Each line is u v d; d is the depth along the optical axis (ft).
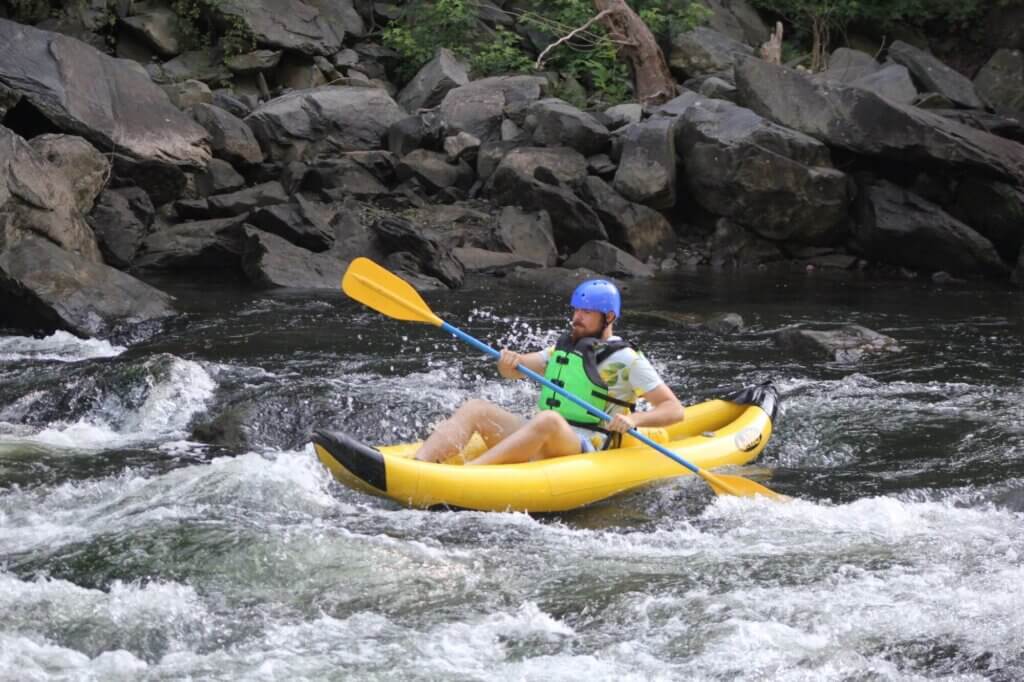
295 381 75.72
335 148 147.23
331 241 123.24
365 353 86.79
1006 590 46.39
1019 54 181.88
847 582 47.21
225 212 130.41
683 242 140.87
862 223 136.36
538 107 145.48
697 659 40.98
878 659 41.19
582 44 173.27
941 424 69.62
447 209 137.39
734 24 187.21
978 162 132.87
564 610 44.75
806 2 186.70
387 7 181.88
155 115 131.95
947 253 131.34
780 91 142.00
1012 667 40.70
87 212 116.26
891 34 191.42
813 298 115.65
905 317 105.29
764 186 134.72
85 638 42.01
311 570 47.47
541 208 134.21
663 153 136.05
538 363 60.95
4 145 101.55
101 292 96.99
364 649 41.57
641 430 60.54
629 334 96.37
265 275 114.52
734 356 88.07
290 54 164.35
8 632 41.96
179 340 90.53
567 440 57.77
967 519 55.11
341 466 54.39
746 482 57.26
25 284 93.30
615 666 40.47
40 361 82.94
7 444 65.51
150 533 50.01
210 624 43.29
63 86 124.77
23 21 158.40
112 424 71.20
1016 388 78.07
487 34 175.22
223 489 56.49
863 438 67.31
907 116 134.72
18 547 49.19
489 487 54.95
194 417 71.15
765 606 44.93
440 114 151.23
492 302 110.32
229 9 159.33
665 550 50.83
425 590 46.29
